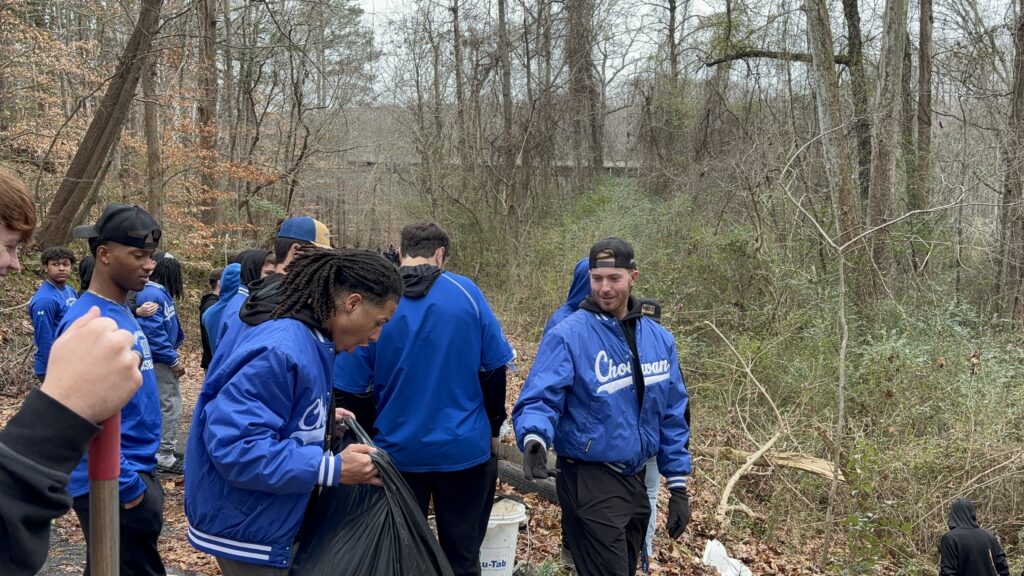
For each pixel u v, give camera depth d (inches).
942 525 303.1
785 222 539.2
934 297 486.3
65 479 44.4
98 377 45.6
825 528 292.5
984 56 783.7
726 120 884.0
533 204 909.8
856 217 523.2
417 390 129.0
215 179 693.3
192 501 94.7
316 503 98.1
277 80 861.8
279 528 92.5
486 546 159.8
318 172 1218.0
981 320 480.1
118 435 59.2
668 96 932.6
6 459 42.6
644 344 150.4
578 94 940.0
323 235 156.3
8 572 42.9
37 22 671.1
